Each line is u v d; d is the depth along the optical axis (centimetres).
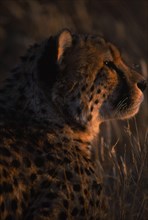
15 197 903
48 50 1031
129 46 2006
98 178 1040
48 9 2102
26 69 1050
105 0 2262
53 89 1033
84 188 995
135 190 1089
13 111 1027
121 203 1058
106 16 2209
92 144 1149
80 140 1066
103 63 1082
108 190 1194
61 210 953
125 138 1430
